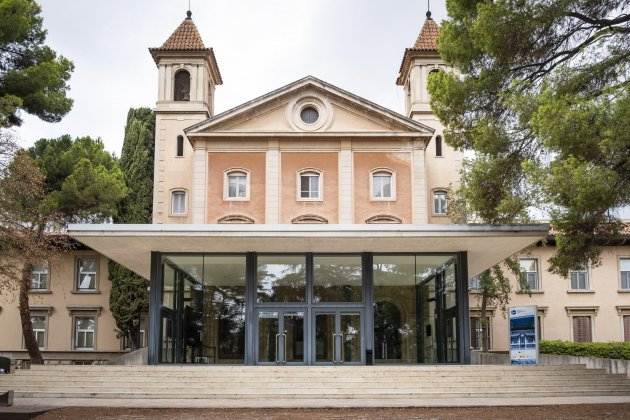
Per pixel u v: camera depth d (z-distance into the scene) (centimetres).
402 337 2598
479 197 2275
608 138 1647
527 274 4100
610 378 2186
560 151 1805
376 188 3891
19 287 3362
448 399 1977
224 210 3841
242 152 3894
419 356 2588
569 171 1717
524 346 2586
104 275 4047
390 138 3906
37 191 2506
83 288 4047
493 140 2173
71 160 3447
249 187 3862
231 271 2652
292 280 2641
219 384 2078
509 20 2042
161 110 4347
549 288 4069
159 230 2383
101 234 2378
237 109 3894
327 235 2380
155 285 2627
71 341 3969
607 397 2028
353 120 3959
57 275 4031
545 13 2011
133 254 2738
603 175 1672
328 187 3872
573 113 1708
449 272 2645
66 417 1593
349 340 2595
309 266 2642
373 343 2586
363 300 2617
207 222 3828
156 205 4222
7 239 2469
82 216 3522
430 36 4491
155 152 4303
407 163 3903
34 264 2900
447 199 3591
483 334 3944
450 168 4206
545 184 1767
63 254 3953
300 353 2581
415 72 4412
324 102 3950
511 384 2122
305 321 2606
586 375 2194
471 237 2378
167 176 4266
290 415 1633
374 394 2012
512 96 2052
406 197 3869
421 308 2619
